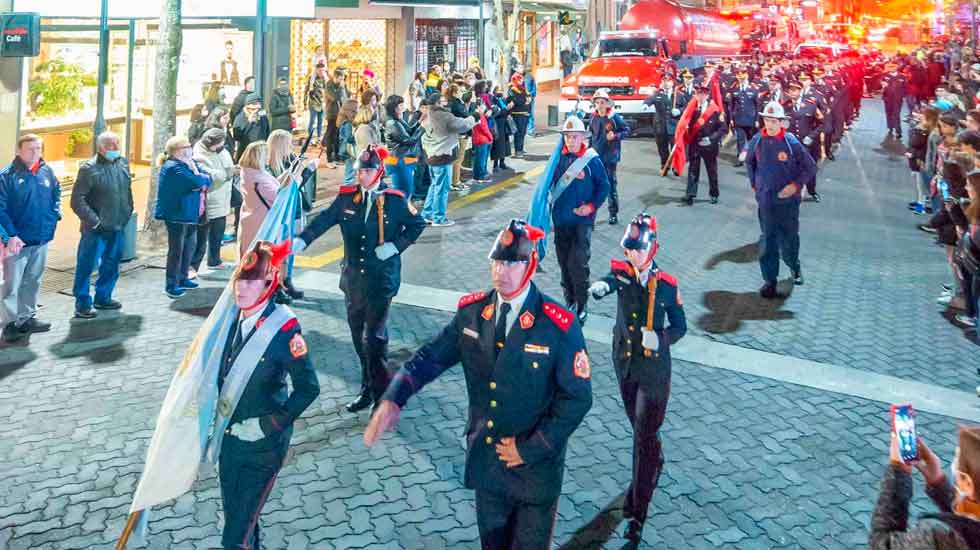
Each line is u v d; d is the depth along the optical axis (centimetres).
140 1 1370
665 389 511
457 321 409
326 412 687
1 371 759
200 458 406
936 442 655
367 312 661
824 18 7588
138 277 1052
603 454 630
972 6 4816
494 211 1440
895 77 2386
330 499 561
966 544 270
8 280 819
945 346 859
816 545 520
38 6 1231
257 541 464
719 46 3188
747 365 799
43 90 1469
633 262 504
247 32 1889
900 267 1141
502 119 1800
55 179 855
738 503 564
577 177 859
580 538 522
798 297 1004
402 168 1225
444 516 543
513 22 2438
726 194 1619
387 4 2264
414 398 716
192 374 409
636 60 2391
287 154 983
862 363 812
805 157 973
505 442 387
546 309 392
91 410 688
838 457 631
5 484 574
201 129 1491
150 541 511
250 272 407
